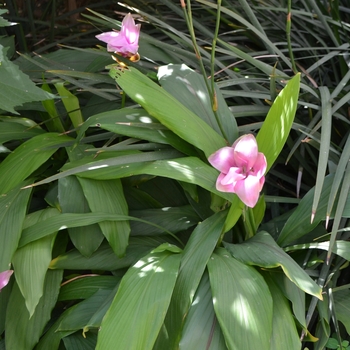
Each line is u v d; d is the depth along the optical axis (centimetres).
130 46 141
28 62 181
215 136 135
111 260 135
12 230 130
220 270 122
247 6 155
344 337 139
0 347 133
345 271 149
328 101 141
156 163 132
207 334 120
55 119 155
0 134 149
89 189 135
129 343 114
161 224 141
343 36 179
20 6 286
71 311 131
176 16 215
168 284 119
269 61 177
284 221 146
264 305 119
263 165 114
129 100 158
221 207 137
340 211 125
